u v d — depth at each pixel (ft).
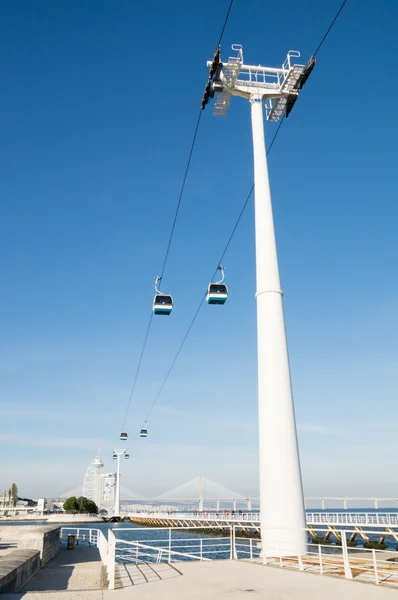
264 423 68.74
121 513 479.00
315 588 40.34
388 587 40.01
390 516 141.28
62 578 56.34
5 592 39.86
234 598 36.63
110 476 596.70
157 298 90.43
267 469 66.90
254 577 47.93
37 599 37.47
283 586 41.78
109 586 43.83
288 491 65.16
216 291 82.28
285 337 72.02
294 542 59.41
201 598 37.04
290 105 85.92
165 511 346.13
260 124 83.66
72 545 93.25
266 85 85.51
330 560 58.90
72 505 527.40
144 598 37.58
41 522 506.07
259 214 78.23
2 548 88.53
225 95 84.33
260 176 80.43
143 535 296.92
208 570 54.49
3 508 648.38
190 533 272.51
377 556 62.44
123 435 251.80
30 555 56.49
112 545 47.57
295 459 66.80
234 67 80.28
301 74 81.97
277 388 69.05
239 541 216.54
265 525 65.67
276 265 75.25
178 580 47.21
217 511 254.47
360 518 148.77
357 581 43.78
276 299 73.31
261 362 71.46
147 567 59.57
